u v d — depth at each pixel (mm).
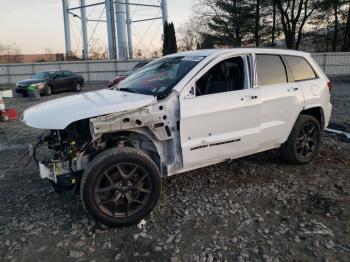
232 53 4598
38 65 32125
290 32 37531
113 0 35625
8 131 8938
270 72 5008
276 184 4781
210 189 4645
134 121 3738
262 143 4855
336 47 40812
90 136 3822
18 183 5066
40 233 3660
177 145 4105
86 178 3537
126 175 3695
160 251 3283
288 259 3115
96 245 3418
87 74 32625
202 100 4160
